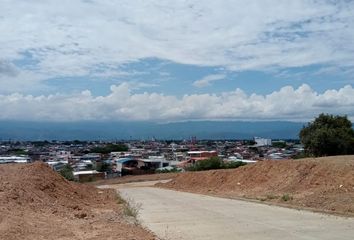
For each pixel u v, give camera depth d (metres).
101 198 28.92
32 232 12.71
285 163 31.86
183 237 13.83
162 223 16.98
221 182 37.81
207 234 14.31
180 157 140.12
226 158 109.75
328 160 28.72
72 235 12.99
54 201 21.53
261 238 13.38
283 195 25.23
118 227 15.21
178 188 41.84
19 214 15.30
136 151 190.25
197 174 43.22
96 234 13.52
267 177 32.34
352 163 26.39
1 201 16.83
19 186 20.77
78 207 21.97
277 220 17.08
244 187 33.28
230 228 15.42
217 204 24.34
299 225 15.69
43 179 25.06
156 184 50.44
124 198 29.48
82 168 102.00
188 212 20.55
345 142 47.97
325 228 14.95
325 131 48.38
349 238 13.07
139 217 18.83
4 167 27.50
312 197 22.72
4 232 12.00
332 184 24.86
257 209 21.14
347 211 18.53
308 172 27.84
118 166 103.12
